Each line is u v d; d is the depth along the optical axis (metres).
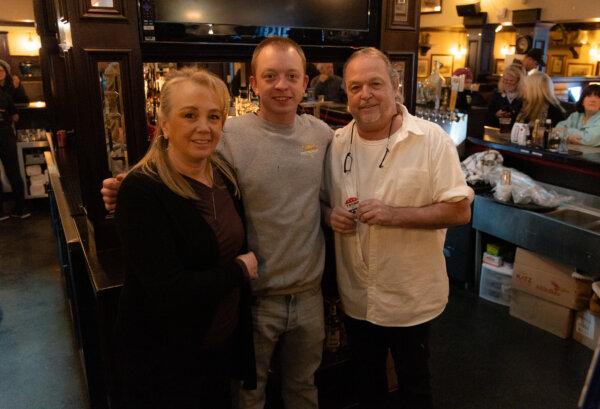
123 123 1.90
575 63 10.48
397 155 1.66
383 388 2.04
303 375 1.84
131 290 1.37
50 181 2.98
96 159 1.88
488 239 3.44
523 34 9.25
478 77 10.21
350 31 2.35
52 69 3.66
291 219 1.63
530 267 3.00
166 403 1.44
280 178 1.60
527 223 2.96
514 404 2.39
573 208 3.01
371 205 1.63
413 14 2.48
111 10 1.79
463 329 3.03
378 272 1.73
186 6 1.96
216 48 2.12
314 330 1.78
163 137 1.38
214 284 1.36
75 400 2.46
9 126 5.01
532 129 3.71
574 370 2.64
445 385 2.53
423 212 1.63
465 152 3.90
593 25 9.73
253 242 1.64
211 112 1.33
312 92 3.60
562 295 2.88
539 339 2.92
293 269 1.67
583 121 3.65
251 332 1.63
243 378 1.67
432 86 3.86
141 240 1.29
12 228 4.96
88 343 2.07
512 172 3.26
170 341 1.40
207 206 1.42
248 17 2.10
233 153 1.58
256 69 1.59
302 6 2.22
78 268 1.99
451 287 3.57
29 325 3.14
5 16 7.34
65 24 2.04
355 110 1.63
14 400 2.46
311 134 1.70
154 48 1.98
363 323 1.87
